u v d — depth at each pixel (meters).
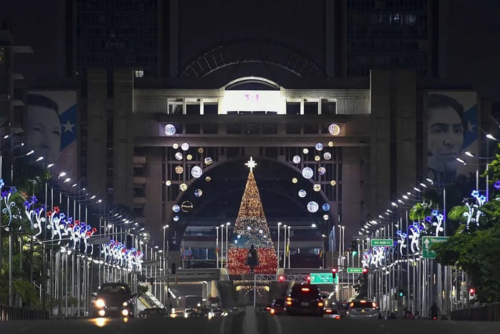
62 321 59.41
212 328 51.59
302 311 111.62
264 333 50.09
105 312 102.69
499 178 126.12
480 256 119.56
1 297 127.88
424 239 139.50
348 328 53.03
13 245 140.75
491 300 119.00
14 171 149.75
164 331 49.69
